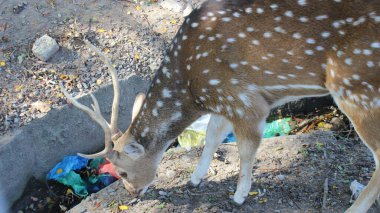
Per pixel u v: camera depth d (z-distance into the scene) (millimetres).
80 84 6633
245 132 4750
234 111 4656
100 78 6711
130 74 6766
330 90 4340
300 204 5223
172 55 4805
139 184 5270
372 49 3996
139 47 7070
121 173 5180
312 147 5871
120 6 7566
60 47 6980
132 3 7652
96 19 7332
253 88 4508
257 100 4570
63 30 7160
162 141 5094
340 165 5609
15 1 7465
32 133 6219
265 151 5867
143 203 5414
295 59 4270
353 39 4039
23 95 6508
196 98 4781
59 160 6461
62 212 6133
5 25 7176
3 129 6176
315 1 4117
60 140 6414
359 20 4000
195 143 6418
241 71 4438
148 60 6969
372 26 3971
